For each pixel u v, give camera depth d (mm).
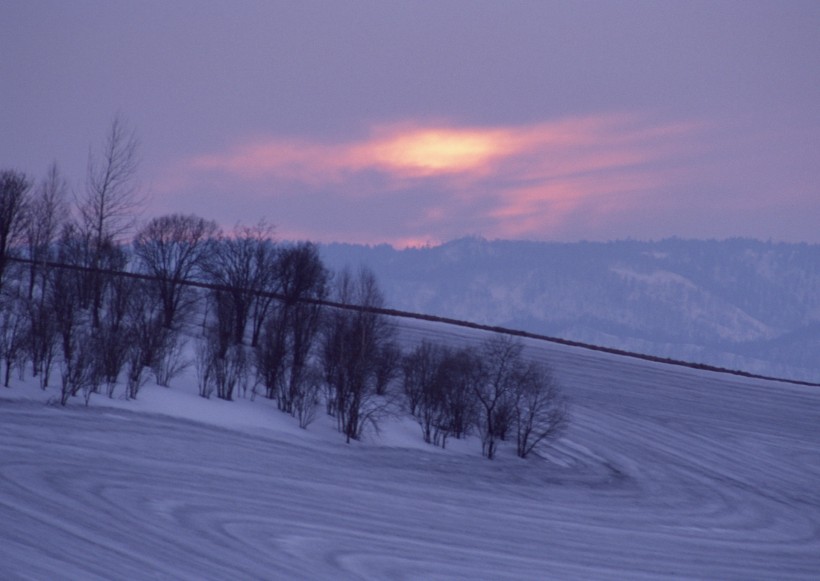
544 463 65000
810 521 57438
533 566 37594
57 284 65812
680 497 60094
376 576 31984
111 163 74688
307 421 61969
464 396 67562
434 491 51281
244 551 32219
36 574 25156
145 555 29359
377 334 74688
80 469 41031
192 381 65875
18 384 55562
